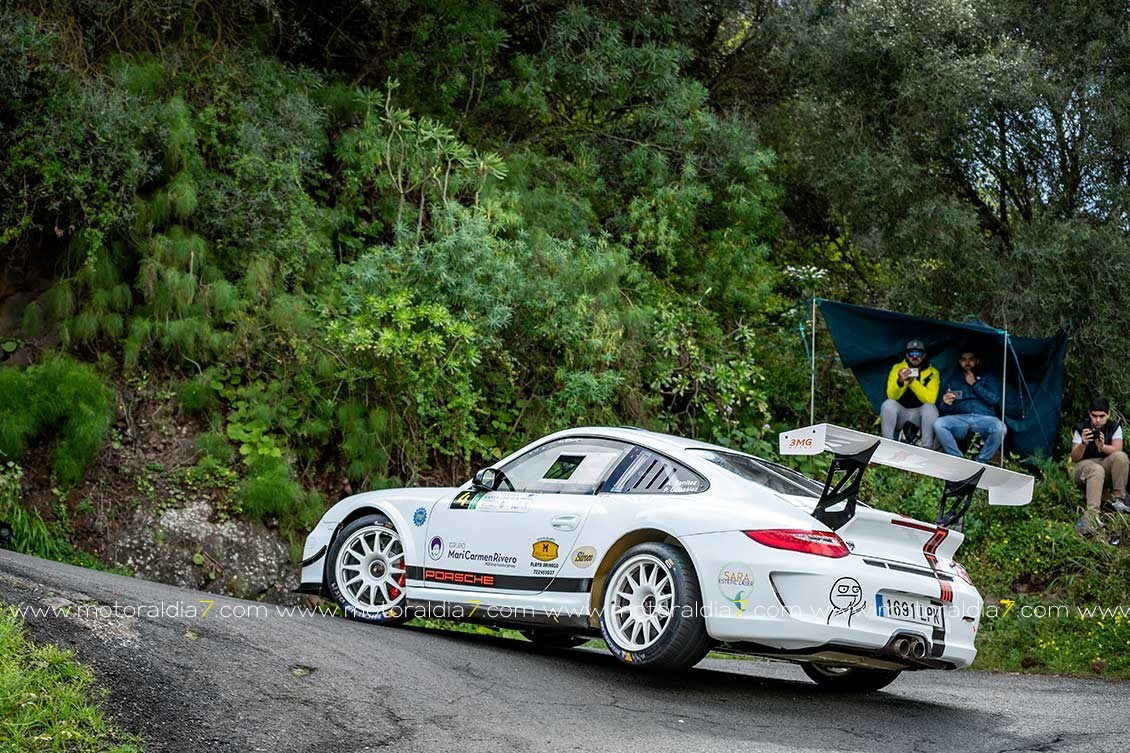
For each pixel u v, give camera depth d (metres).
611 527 6.33
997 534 11.52
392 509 7.45
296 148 11.99
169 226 11.29
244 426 10.63
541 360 12.54
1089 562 10.65
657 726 5.08
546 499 6.76
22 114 10.60
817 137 16.00
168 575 9.52
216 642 5.39
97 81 11.10
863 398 14.55
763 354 14.81
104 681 4.53
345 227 13.02
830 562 5.76
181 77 12.10
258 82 12.50
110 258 10.96
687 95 14.88
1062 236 13.61
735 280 14.60
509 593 6.72
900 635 5.89
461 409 11.30
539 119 15.17
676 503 6.23
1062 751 5.20
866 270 16.95
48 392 9.87
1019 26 14.91
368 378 11.10
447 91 14.22
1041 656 9.02
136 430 10.38
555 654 7.06
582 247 13.20
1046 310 13.73
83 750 3.96
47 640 4.77
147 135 11.25
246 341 11.12
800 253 17.09
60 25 11.38
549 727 4.86
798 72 16.08
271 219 11.63
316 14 14.27
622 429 6.92
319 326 11.22
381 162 12.54
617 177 15.12
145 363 10.91
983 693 7.23
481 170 12.53
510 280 11.66
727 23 17.00
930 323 13.07
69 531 9.52
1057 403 12.98
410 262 11.31
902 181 14.38
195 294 11.03
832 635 5.68
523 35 15.40
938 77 14.28
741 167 15.00
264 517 10.09
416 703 5.01
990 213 15.30
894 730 5.54
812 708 5.99
